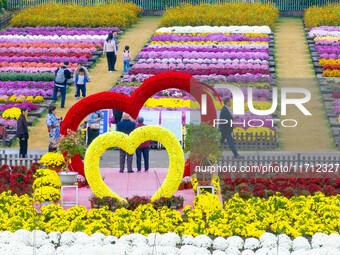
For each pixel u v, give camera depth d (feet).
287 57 127.44
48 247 48.19
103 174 69.56
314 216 55.57
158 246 48.78
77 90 102.63
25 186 63.31
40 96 100.63
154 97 98.68
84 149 62.54
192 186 65.72
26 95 103.09
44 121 93.56
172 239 50.37
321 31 140.05
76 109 65.82
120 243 49.06
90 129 81.35
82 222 53.21
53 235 50.75
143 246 48.14
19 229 51.85
